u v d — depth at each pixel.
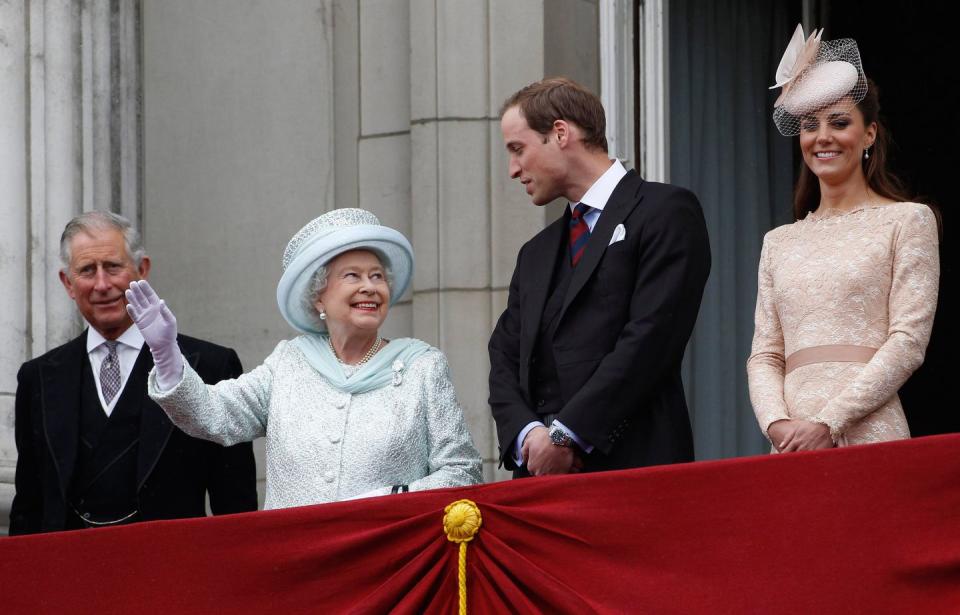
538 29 24.11
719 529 15.17
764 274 17.92
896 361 16.30
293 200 25.94
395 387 17.41
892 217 17.03
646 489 15.38
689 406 25.70
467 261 24.06
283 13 26.22
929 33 29.06
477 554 15.73
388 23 25.33
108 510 19.33
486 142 24.19
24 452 19.91
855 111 17.41
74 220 20.00
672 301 17.31
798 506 15.02
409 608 15.75
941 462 14.82
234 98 26.48
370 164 25.33
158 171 26.92
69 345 20.09
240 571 16.22
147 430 19.36
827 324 16.97
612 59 24.88
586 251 17.92
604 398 16.97
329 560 16.05
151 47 27.11
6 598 16.55
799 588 14.92
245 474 19.77
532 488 15.68
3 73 25.66
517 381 18.30
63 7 26.03
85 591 16.47
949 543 14.73
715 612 15.04
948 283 29.53
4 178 25.48
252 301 26.12
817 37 17.69
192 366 19.78
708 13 26.25
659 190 17.97
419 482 16.86
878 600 14.78
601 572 15.38
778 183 26.59
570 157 18.30
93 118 26.27
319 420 17.28
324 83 25.84
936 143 29.31
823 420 16.25
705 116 26.06
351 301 17.52
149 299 17.02
